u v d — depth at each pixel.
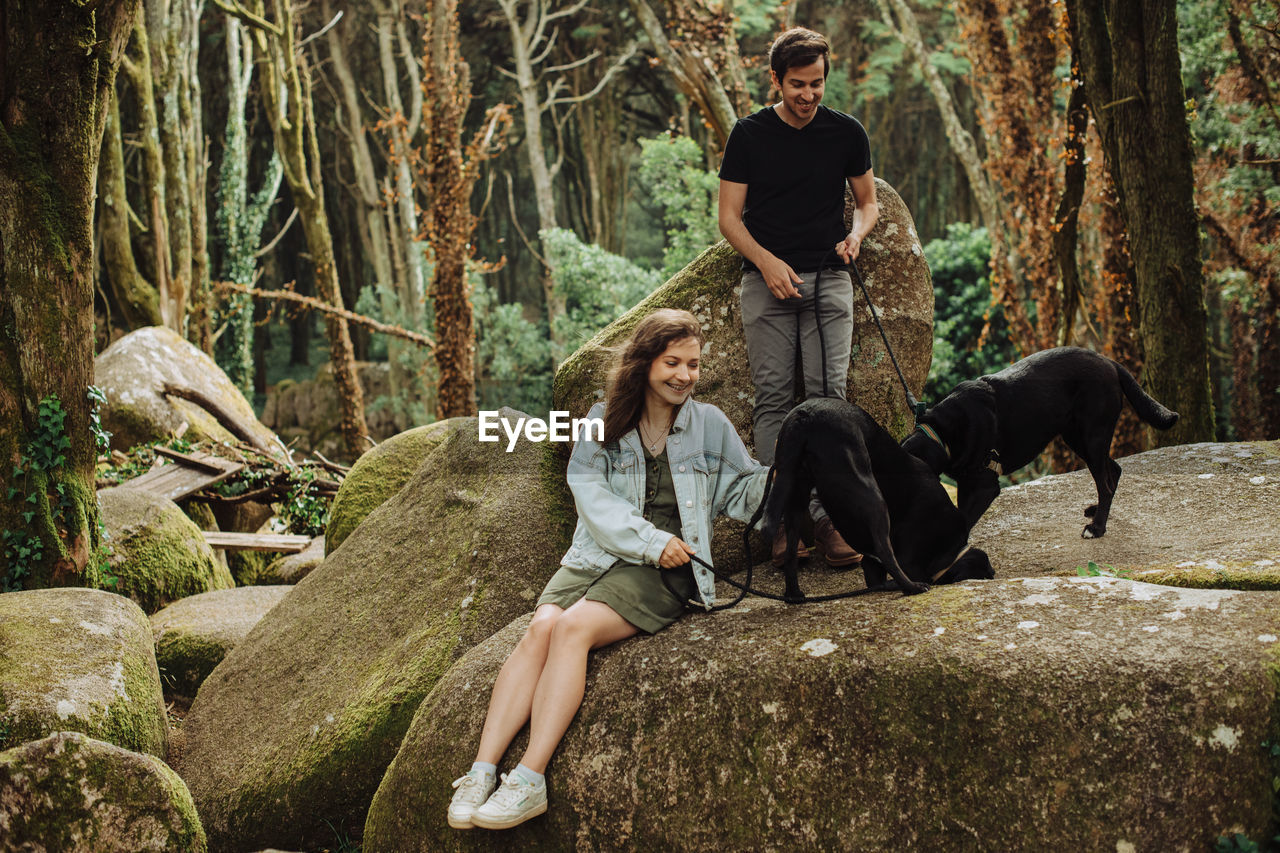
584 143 32.12
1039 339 11.86
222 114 29.22
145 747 4.75
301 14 26.81
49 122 6.29
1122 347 9.22
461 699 3.71
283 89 19.34
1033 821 2.80
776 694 3.12
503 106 15.63
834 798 2.98
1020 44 12.10
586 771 3.30
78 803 3.66
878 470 3.56
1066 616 3.12
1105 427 3.97
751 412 5.02
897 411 4.93
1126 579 3.36
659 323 3.47
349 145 29.98
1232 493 4.50
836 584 4.22
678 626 3.52
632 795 3.21
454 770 3.56
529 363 24.39
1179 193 7.16
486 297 24.89
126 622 5.26
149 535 7.87
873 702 3.01
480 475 5.22
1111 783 2.77
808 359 4.50
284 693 5.04
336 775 4.36
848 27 31.72
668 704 3.26
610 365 5.04
